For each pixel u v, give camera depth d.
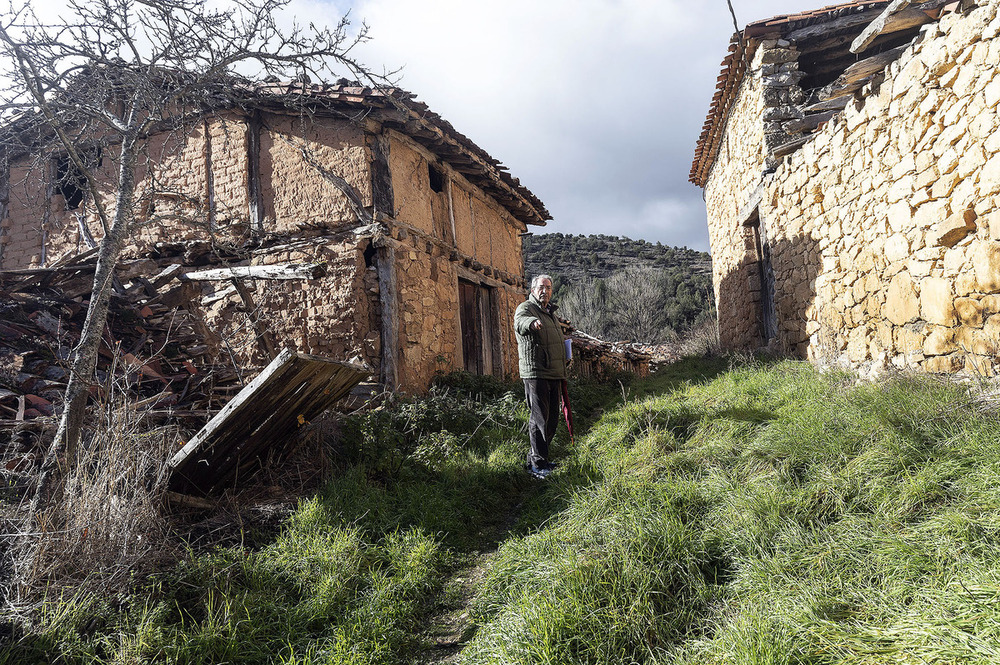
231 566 3.04
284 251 7.56
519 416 6.59
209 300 7.81
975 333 3.93
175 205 8.17
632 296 36.53
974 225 3.90
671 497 3.20
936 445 3.00
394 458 4.91
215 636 2.47
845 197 6.02
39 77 3.29
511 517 4.27
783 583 2.37
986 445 2.80
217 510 3.89
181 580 2.84
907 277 4.79
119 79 4.07
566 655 2.15
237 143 7.98
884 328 5.25
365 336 7.27
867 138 5.42
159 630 2.41
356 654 2.43
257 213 7.79
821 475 3.04
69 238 8.74
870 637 1.94
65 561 2.70
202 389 4.94
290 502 4.04
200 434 3.48
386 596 2.93
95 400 3.63
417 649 2.64
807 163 7.05
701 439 4.28
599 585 2.53
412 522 3.90
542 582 2.69
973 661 1.67
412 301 7.81
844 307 6.19
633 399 7.91
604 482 3.64
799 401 4.63
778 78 9.05
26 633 2.37
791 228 7.77
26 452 3.50
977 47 3.70
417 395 7.51
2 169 8.80
